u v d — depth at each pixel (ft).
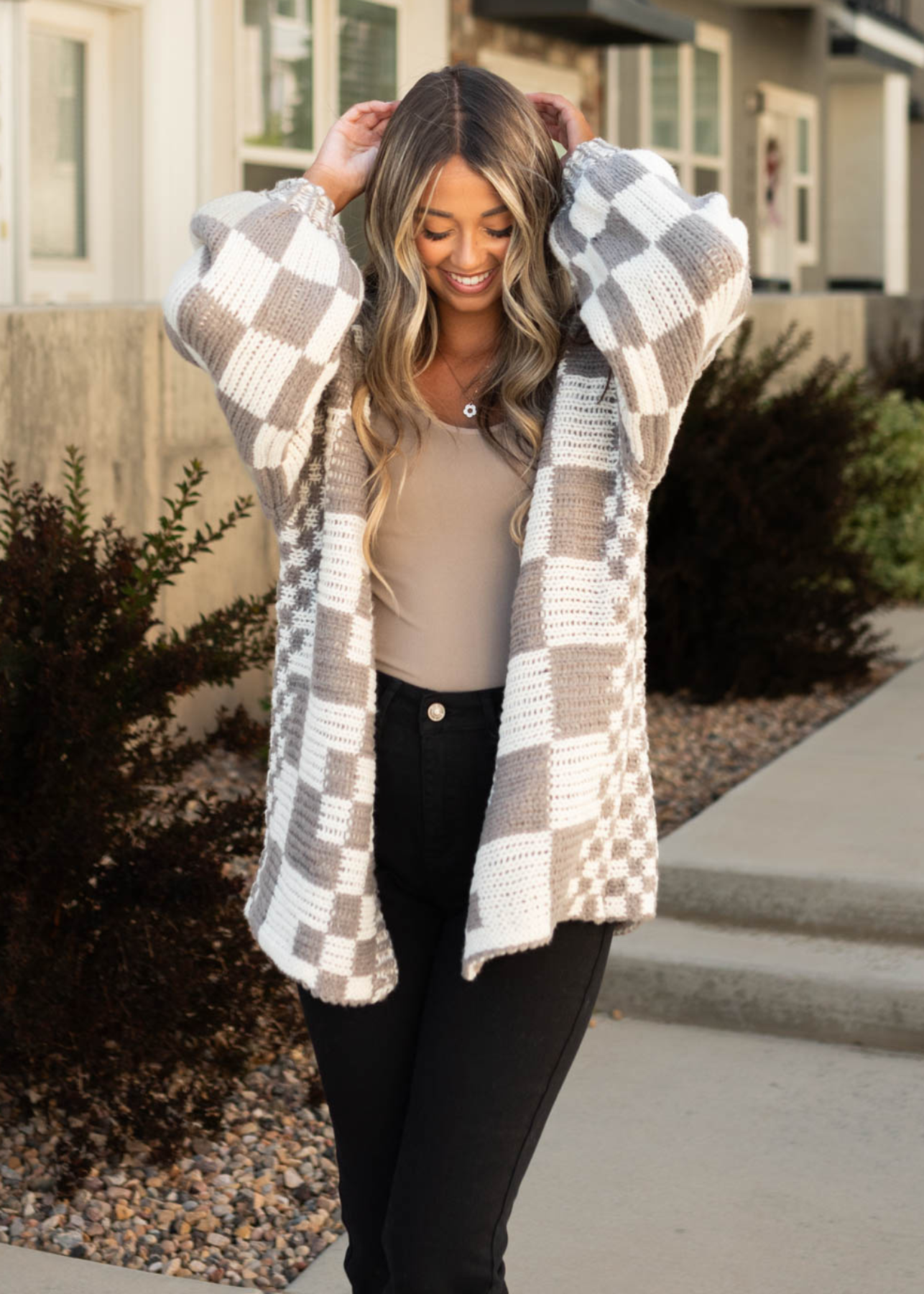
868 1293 9.25
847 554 23.08
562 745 6.45
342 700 6.63
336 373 6.84
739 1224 10.03
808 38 54.29
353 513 6.71
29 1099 10.90
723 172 48.01
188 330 6.52
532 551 6.59
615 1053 12.70
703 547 22.34
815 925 14.05
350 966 6.70
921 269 79.00
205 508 19.19
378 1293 7.22
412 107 6.72
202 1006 11.05
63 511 11.87
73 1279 9.25
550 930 6.36
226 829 11.51
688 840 15.28
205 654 11.76
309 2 27.25
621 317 6.41
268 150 26.55
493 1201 6.52
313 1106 11.44
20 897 10.39
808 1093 11.95
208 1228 10.07
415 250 6.73
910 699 21.85
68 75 23.20
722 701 22.70
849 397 24.27
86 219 23.70
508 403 6.77
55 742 10.80
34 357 16.42
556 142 7.53
